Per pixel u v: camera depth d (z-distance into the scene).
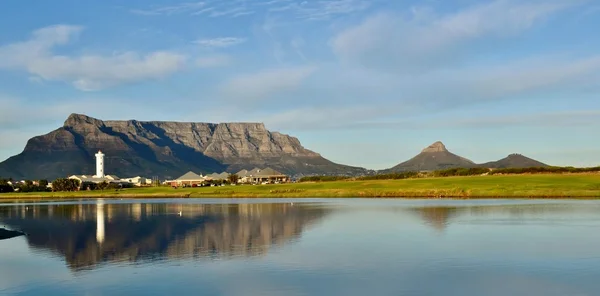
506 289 33.00
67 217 91.38
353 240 53.59
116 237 59.31
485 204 102.06
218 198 167.50
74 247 51.91
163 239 56.72
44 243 55.09
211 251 47.62
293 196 167.38
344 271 38.31
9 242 56.41
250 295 32.16
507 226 63.84
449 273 37.41
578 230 59.50
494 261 41.47
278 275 37.22
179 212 98.19
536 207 91.69
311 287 33.78
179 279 36.38
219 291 33.16
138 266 41.09
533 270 38.16
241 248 49.09
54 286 35.09
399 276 36.59
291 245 50.62
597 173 186.75
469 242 51.28
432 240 52.91
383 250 47.03
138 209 111.25
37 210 114.31
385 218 76.56
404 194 148.88
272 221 74.94
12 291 33.97
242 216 84.88
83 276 37.81
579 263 40.53
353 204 113.25
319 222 72.31
